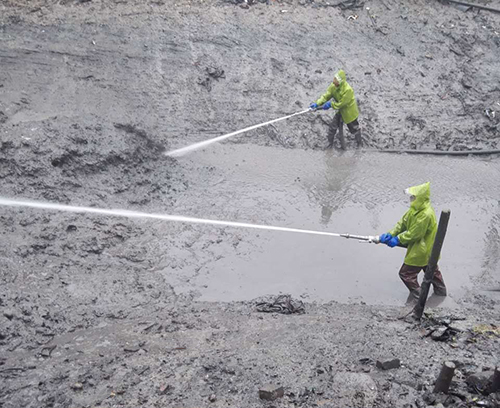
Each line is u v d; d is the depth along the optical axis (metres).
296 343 6.83
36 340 6.85
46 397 5.86
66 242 8.77
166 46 13.42
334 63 13.92
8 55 12.40
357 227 10.13
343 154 12.37
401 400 5.86
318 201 10.75
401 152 12.55
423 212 7.96
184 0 14.57
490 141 13.11
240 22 14.33
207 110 12.64
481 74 14.34
